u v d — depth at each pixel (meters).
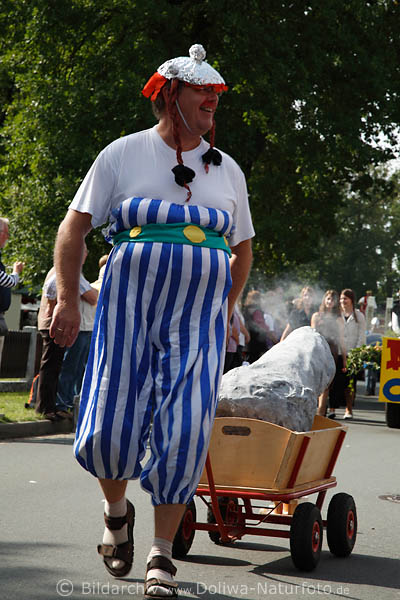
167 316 4.56
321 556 6.46
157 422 4.48
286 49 28.84
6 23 31.53
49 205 30.84
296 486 6.09
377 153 33.09
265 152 35.66
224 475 6.07
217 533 6.73
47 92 29.86
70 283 4.70
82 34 30.69
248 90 28.94
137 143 4.73
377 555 6.54
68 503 8.02
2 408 14.66
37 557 5.93
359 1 30.83
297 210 37.88
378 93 31.22
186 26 30.56
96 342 4.65
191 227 4.61
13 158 33.09
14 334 18.59
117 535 5.05
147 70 28.73
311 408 6.39
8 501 8.05
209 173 4.77
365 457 12.52
